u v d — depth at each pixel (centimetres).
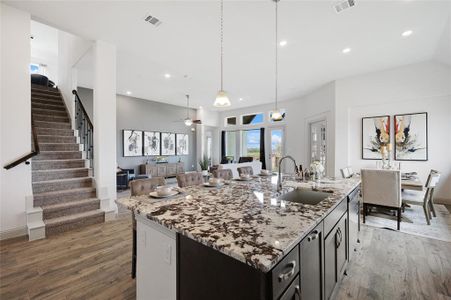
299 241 101
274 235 100
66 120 522
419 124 439
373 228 328
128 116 757
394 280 203
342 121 526
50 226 295
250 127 905
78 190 358
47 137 445
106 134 366
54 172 377
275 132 828
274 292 85
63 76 560
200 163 894
